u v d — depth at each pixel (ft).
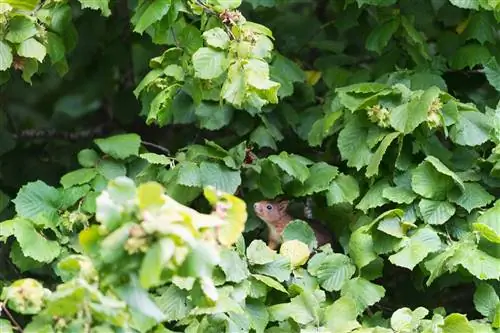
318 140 28.25
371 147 26.25
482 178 25.98
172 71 25.48
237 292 23.34
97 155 27.63
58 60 26.48
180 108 28.02
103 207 15.99
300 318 23.45
